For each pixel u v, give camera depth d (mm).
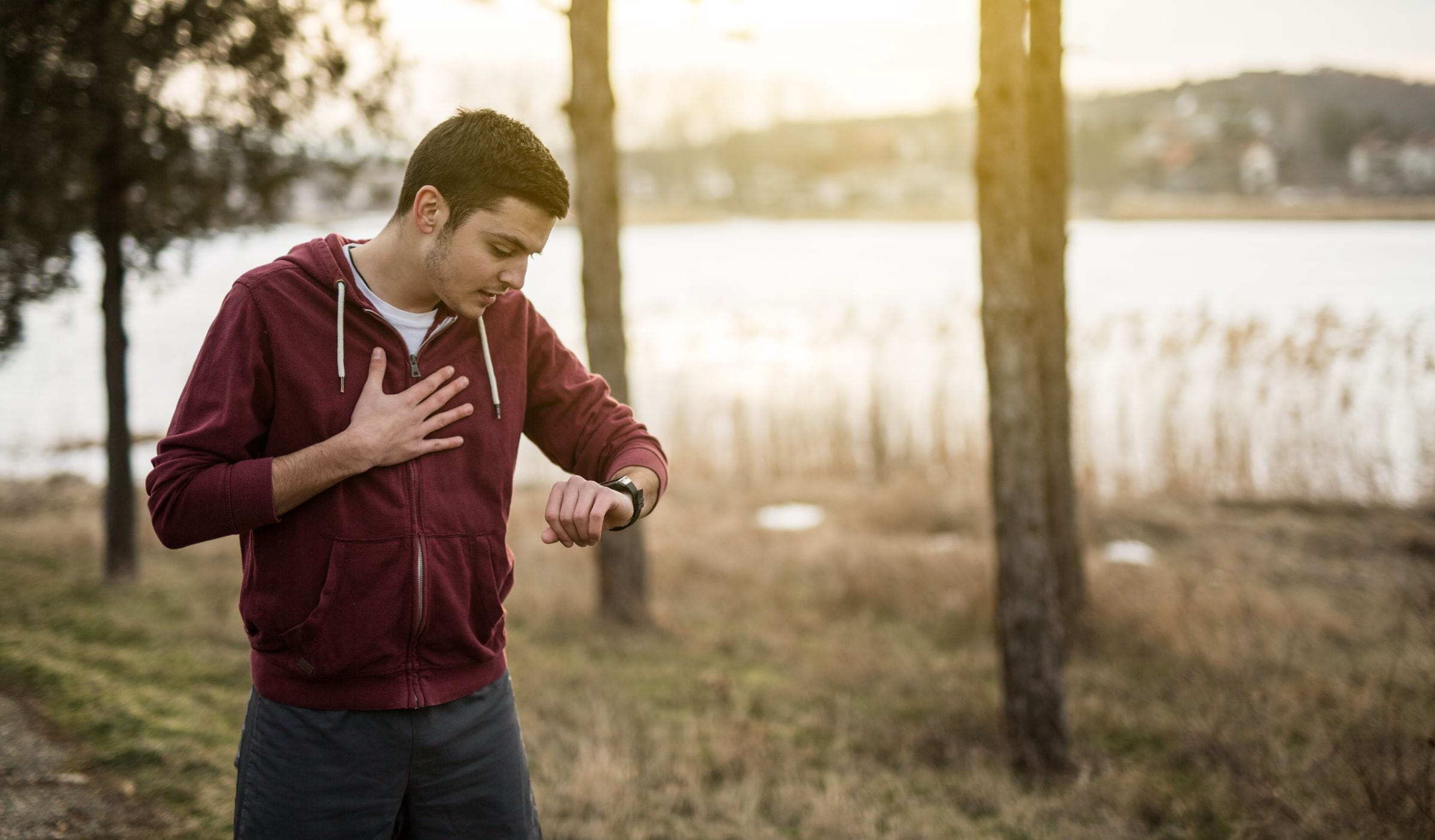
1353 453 9125
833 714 4594
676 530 8672
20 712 3447
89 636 4645
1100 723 4379
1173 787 3680
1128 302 22609
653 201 102312
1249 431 9562
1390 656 4836
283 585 1541
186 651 4629
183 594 5746
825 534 8492
